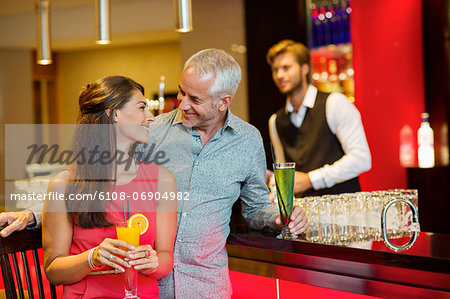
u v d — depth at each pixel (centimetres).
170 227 195
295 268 186
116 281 183
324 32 543
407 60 517
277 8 552
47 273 179
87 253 168
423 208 471
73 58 912
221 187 205
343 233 196
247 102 587
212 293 203
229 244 209
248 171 213
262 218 212
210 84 195
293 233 194
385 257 162
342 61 542
